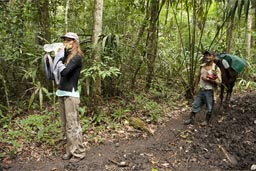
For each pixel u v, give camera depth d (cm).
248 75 922
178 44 829
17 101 610
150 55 691
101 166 415
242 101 690
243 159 451
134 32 666
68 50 409
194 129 535
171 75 754
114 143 478
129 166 417
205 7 705
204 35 895
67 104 412
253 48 1174
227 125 555
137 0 678
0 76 550
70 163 421
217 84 539
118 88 639
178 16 854
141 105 609
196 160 442
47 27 620
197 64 707
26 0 590
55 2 642
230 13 437
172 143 485
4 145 461
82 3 666
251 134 528
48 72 413
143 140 493
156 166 420
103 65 520
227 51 757
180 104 667
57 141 471
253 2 417
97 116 538
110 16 657
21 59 577
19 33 574
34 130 504
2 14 537
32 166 415
